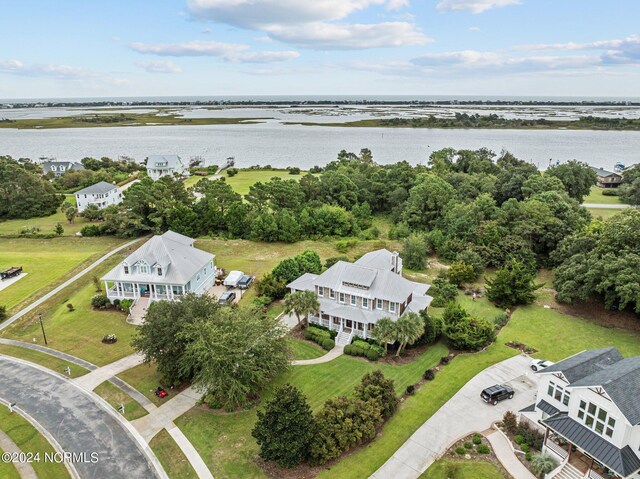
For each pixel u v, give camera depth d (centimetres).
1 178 10538
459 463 3106
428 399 3884
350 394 3959
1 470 3091
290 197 9512
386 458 3203
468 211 8044
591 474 2817
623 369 3031
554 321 5419
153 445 3347
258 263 7431
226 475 3058
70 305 5634
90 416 3675
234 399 3794
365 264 5694
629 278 4947
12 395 3938
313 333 4962
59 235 8744
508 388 3875
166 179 9806
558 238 7188
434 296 6003
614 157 19225
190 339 3900
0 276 6631
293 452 2945
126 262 5644
